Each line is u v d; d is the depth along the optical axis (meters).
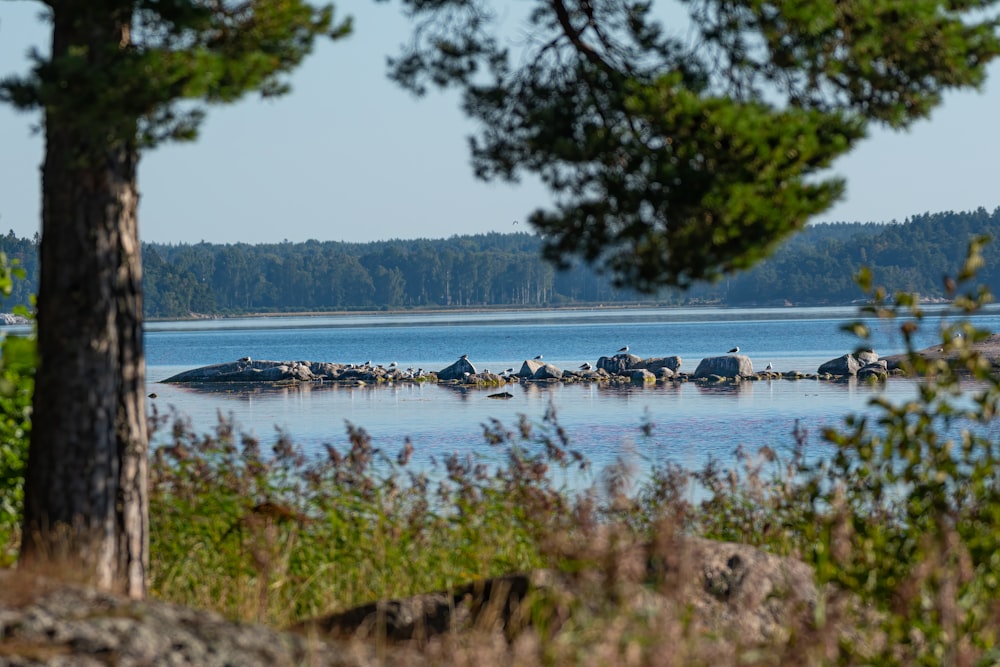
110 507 29.44
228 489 38.91
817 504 35.62
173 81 26.92
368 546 36.06
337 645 21.50
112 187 29.39
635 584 20.80
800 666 20.92
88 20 28.19
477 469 40.97
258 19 28.64
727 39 35.03
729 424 119.44
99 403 29.33
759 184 29.98
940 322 25.97
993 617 21.22
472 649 20.89
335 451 40.25
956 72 33.22
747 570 26.00
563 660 19.42
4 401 36.56
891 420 25.77
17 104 27.64
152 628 19.73
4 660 17.75
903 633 21.94
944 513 24.72
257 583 32.12
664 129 30.39
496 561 35.50
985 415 25.53
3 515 36.59
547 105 36.66
